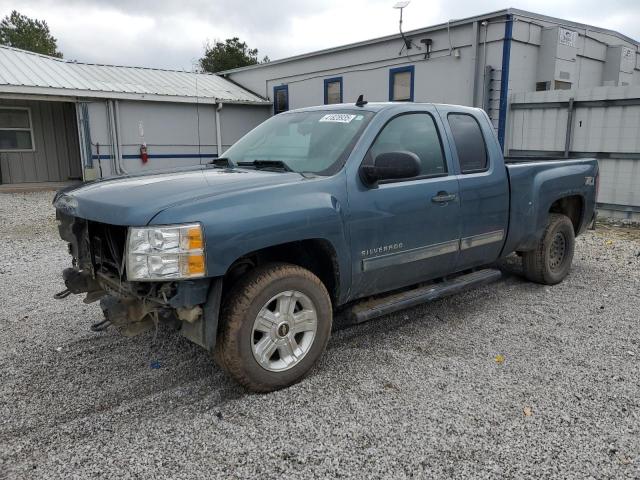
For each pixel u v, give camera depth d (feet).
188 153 62.13
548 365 12.64
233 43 138.62
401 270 13.41
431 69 46.65
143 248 9.56
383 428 9.91
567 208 20.39
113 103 55.62
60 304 16.88
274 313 11.02
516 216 16.57
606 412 10.53
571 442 9.50
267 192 10.79
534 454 9.14
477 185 14.99
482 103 42.47
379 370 12.29
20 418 10.24
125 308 10.50
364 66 53.21
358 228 12.12
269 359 11.03
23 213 37.47
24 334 14.40
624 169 34.27
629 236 29.37
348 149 12.51
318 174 12.10
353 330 14.79
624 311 16.57
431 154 14.19
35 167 56.39
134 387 11.50
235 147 15.53
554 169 18.37
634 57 50.29
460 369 12.37
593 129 35.47
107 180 12.53
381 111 13.39
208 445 9.38
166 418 10.26
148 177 12.38
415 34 47.24
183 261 9.57
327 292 11.80
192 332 10.61
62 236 12.66
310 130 13.91
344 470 8.71
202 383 11.68
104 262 11.37
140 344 13.73
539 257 18.53
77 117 53.62
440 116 14.71
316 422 10.10
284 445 9.39
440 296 14.58
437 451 9.21
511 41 40.57
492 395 11.16
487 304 17.15
